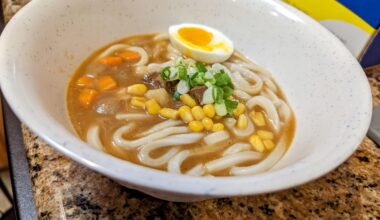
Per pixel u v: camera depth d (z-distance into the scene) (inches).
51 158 6.7
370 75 10.1
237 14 9.5
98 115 7.5
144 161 6.7
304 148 6.5
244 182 4.6
